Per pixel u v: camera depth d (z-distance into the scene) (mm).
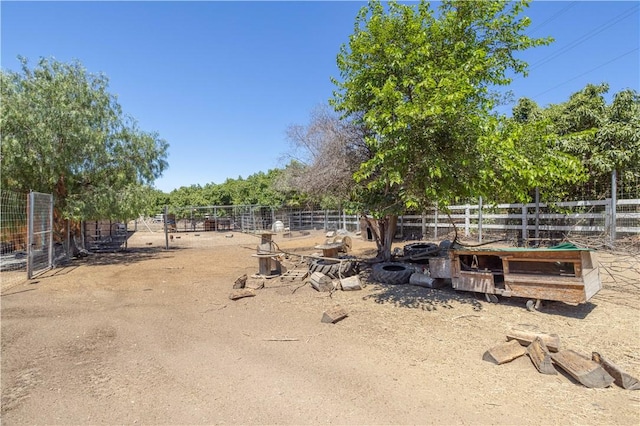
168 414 2709
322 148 9938
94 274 9109
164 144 14156
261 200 29016
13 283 7926
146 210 13258
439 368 3432
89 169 11742
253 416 2660
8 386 3193
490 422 2535
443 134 4988
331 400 2875
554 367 3369
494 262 6312
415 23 5461
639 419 2543
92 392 3070
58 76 10953
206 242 19094
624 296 5520
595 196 10227
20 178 10398
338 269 7711
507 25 6113
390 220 8672
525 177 5051
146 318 5281
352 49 6164
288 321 5047
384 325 4746
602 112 10625
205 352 3951
